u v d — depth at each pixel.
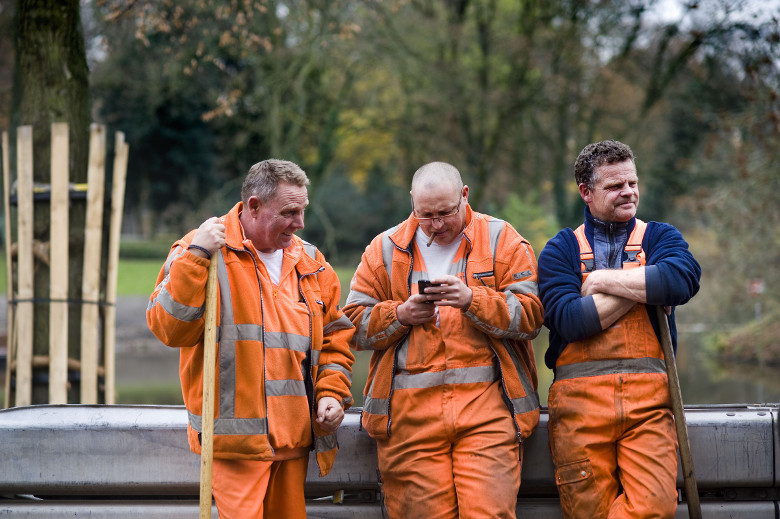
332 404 3.59
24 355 5.94
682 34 18.00
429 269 3.85
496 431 3.64
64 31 6.43
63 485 4.08
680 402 3.60
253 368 3.47
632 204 3.74
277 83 17.84
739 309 20.19
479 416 3.66
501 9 22.17
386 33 19.22
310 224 21.23
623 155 3.75
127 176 35.03
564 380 3.75
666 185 23.03
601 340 3.68
